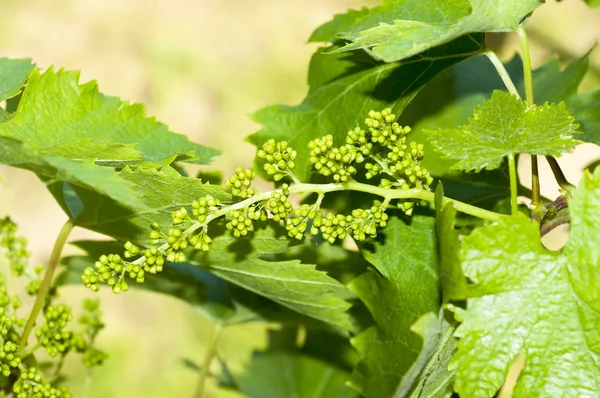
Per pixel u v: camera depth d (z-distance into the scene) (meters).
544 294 0.81
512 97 0.82
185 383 1.80
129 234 0.90
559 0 0.91
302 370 1.09
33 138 0.87
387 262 0.87
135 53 2.43
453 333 0.82
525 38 0.85
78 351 0.96
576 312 0.80
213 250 0.88
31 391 0.89
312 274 0.88
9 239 0.93
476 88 0.96
